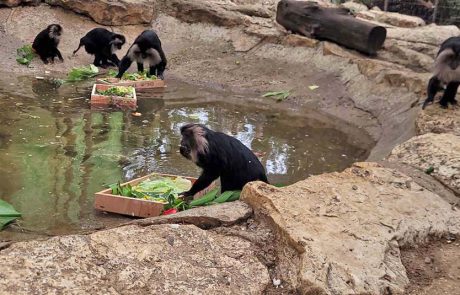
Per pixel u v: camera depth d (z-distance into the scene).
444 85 5.66
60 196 3.70
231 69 7.50
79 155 4.37
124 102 5.69
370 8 11.22
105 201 3.51
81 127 4.98
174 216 2.85
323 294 2.35
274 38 7.95
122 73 6.68
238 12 8.62
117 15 8.29
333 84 6.82
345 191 3.10
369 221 2.87
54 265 2.30
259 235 2.72
